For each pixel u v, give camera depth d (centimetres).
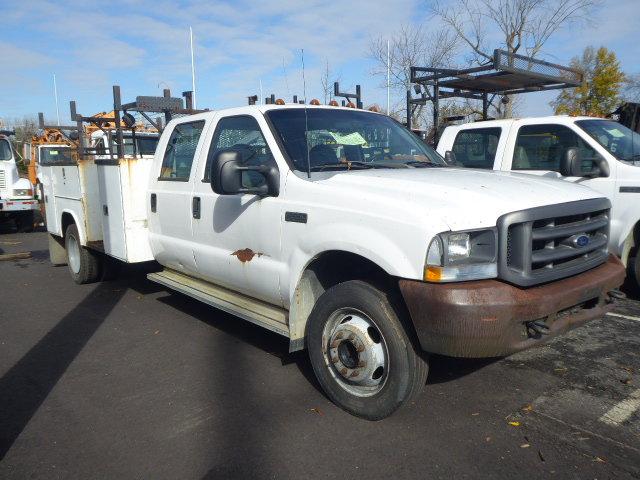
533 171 698
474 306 301
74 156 905
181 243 533
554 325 333
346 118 481
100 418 376
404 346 333
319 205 373
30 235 1431
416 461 316
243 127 463
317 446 334
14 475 312
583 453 321
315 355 383
